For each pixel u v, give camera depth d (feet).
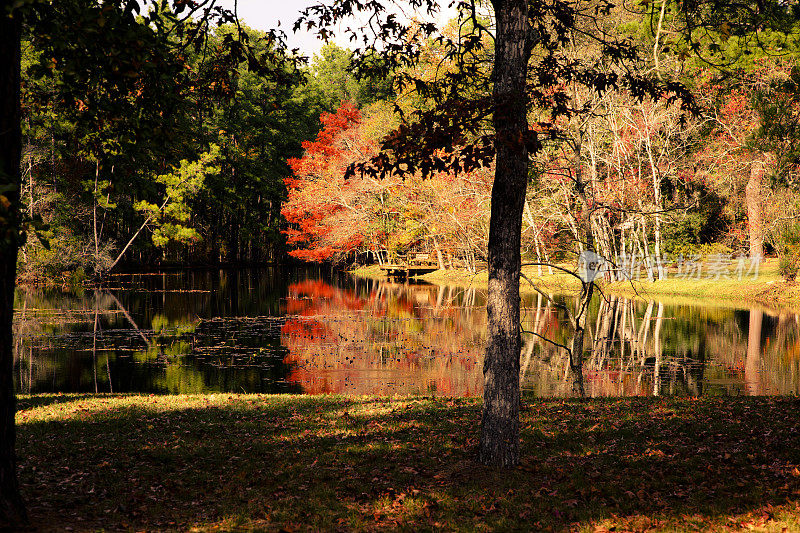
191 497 22.27
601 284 133.80
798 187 106.52
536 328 81.97
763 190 117.39
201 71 30.48
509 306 24.99
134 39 20.74
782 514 19.26
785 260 109.29
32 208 129.59
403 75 33.65
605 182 101.24
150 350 65.57
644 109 105.40
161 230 174.91
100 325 81.97
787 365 57.88
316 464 26.13
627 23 68.33
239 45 28.89
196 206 210.59
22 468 25.18
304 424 33.47
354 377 54.08
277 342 71.20
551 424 32.63
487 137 21.66
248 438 30.55
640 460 25.67
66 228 142.41
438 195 114.52
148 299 113.29
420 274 184.03
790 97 54.08
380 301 116.06
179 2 26.18
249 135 222.28
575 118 52.44
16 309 96.53
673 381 51.75
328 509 20.93
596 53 56.70
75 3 20.79
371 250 200.95
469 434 30.40
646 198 113.50
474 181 96.99
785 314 92.17
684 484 22.85
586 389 49.24
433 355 63.98
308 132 248.73
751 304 104.68
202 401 40.96
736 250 134.10
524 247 91.20
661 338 73.31
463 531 18.93
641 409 36.11
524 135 21.57
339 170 170.50
